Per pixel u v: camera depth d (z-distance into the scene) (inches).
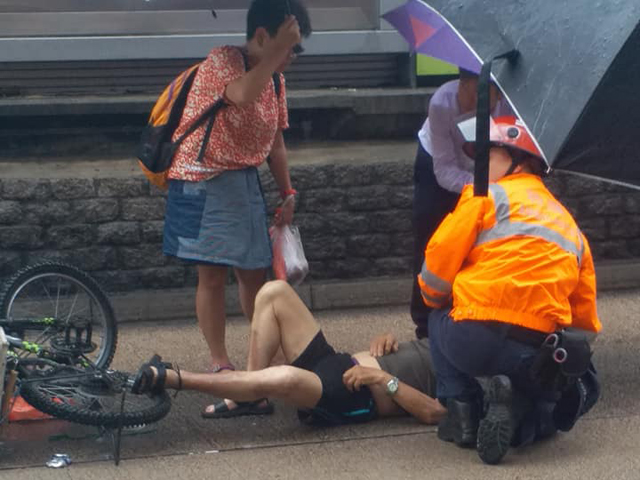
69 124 280.8
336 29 302.0
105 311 205.3
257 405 187.6
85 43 287.0
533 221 160.6
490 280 159.8
